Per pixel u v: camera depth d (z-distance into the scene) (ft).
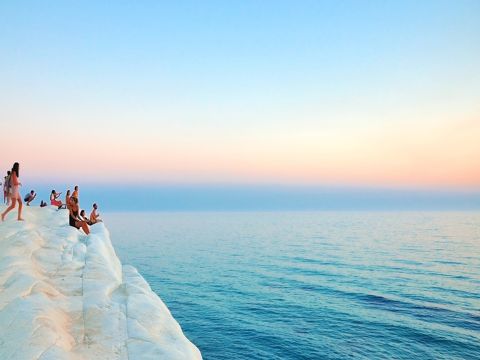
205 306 208.64
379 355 128.47
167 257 461.37
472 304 204.64
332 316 182.70
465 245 561.43
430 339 145.28
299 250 527.40
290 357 127.65
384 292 240.53
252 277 311.27
